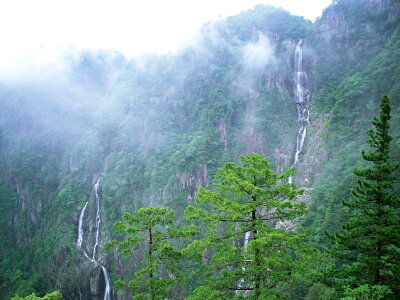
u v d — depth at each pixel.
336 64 91.88
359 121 70.12
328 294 27.86
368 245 16.91
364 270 17.19
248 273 16.86
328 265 17.38
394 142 49.44
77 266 76.44
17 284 78.44
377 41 87.50
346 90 76.94
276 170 80.06
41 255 82.06
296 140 83.75
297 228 51.84
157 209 20.67
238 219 18.42
